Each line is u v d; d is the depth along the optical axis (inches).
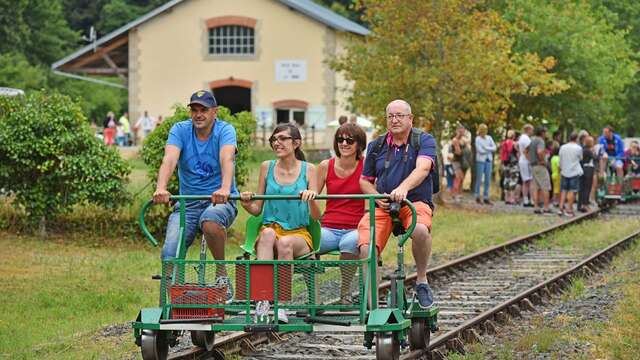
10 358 461.4
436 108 1277.1
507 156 1366.9
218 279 402.3
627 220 1199.6
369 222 410.0
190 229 426.0
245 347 472.7
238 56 2028.8
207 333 447.8
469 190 1592.0
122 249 835.4
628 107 2618.1
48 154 837.2
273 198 401.4
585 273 759.7
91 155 852.6
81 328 536.4
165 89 2052.2
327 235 438.6
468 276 758.5
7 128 841.5
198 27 2036.2
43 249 805.2
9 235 850.8
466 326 506.3
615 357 450.6
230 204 422.0
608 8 2583.7
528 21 1716.3
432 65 1270.9
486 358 460.8
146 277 708.0
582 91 1736.0
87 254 795.4
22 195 848.9
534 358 451.8
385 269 768.9
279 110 2038.6
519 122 1739.7
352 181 447.2
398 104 427.2
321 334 505.7
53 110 850.1
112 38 2037.4
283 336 502.3
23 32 2837.1
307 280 397.4
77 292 642.2
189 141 426.0
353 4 1362.0
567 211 1239.5
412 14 1269.7
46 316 571.5
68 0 3380.9
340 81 2000.5
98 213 885.2
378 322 386.6
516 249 906.1
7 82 2544.3
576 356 451.5
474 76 1254.9
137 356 458.6
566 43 1706.4
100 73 2090.3
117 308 599.2
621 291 647.8
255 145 1818.4
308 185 426.0
